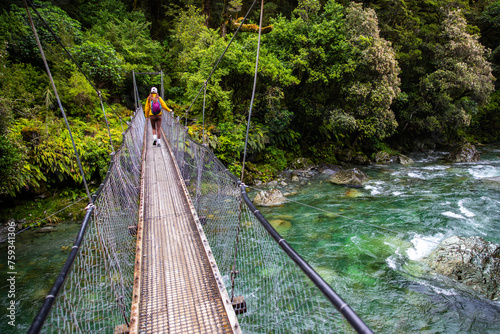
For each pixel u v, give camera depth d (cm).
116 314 303
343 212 800
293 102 1380
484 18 2092
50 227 676
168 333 192
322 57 1186
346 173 1149
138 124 810
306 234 663
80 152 788
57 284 134
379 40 1211
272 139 1305
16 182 651
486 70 1591
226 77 1176
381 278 498
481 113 2067
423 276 500
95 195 242
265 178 1134
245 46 1184
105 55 1076
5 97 661
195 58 1202
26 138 729
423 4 1959
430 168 1359
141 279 246
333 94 1341
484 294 454
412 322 405
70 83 978
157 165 619
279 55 1255
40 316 111
